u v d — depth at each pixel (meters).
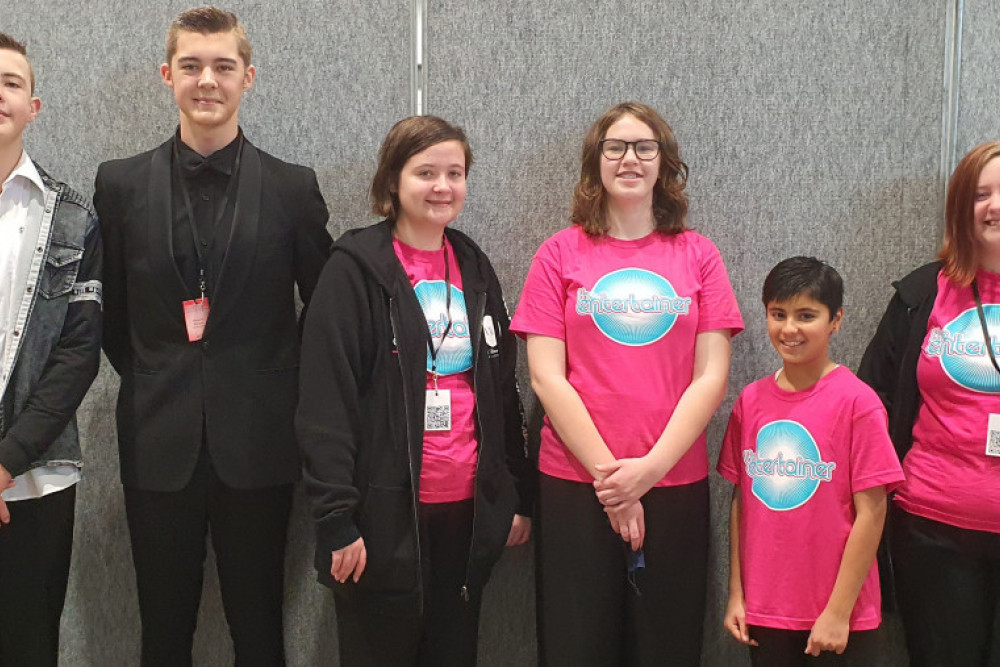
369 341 1.55
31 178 1.57
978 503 1.58
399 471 1.52
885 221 1.91
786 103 1.90
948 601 1.62
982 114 1.90
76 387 1.55
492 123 1.90
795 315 1.58
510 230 1.92
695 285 1.64
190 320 1.60
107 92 1.90
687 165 1.90
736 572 1.67
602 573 1.61
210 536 1.88
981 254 1.64
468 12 1.88
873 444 1.55
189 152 1.61
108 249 1.64
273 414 1.65
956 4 1.88
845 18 1.89
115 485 1.94
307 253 1.69
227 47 1.60
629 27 1.89
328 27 1.88
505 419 1.69
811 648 1.55
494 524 1.58
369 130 1.90
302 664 1.94
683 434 1.56
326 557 1.48
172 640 1.72
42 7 1.88
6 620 1.62
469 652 1.65
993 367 1.59
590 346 1.61
